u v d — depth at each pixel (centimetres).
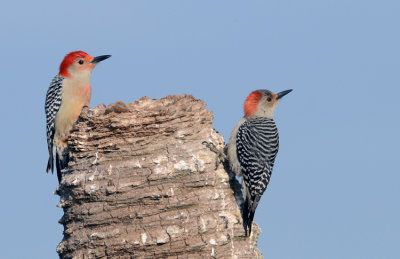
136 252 1259
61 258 1364
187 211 1291
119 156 1305
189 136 1345
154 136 1312
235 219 1358
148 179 1280
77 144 1328
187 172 1301
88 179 1298
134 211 1270
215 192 1338
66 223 1354
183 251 1271
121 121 1298
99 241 1275
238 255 1359
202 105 1411
